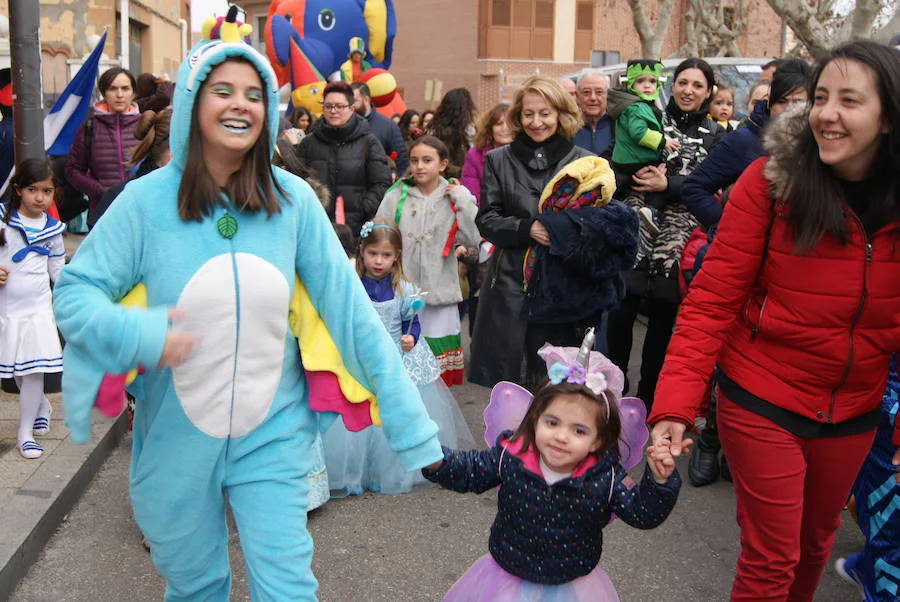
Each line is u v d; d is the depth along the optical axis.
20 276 4.76
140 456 2.69
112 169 7.30
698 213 5.10
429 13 34.59
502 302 5.33
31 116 5.72
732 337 3.01
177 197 2.54
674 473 2.69
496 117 7.19
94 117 7.34
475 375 5.50
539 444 2.82
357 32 18.59
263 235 2.61
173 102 2.56
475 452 2.95
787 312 2.84
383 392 2.75
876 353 2.84
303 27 18.36
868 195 2.72
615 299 5.19
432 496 4.80
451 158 9.05
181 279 2.53
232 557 3.99
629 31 34.12
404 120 12.25
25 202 4.89
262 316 2.61
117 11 18.48
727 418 3.00
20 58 5.66
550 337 5.24
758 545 2.96
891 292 2.75
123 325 2.33
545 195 5.05
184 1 24.59
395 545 4.21
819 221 2.68
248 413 2.63
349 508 4.63
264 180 2.59
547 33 33.69
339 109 7.07
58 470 4.57
